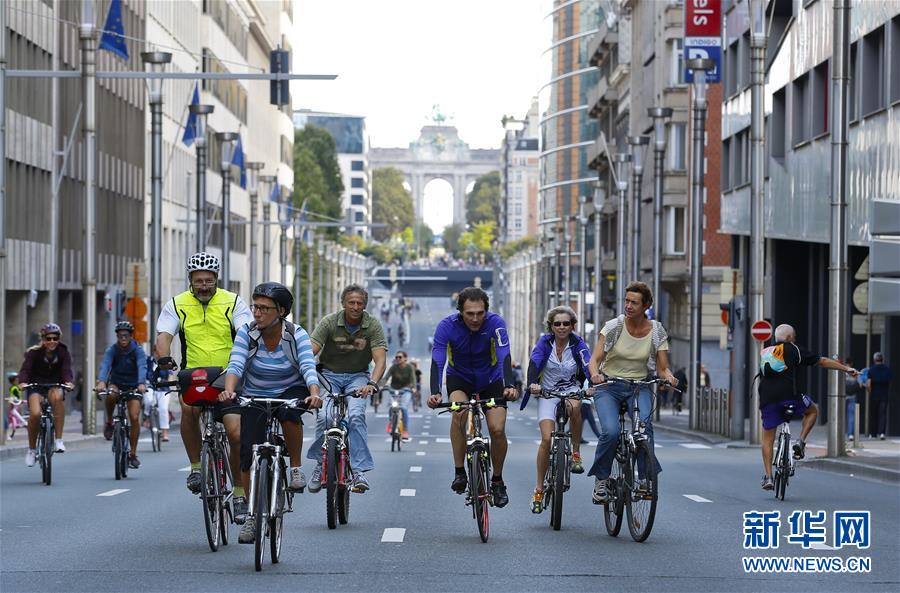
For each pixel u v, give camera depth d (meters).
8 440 84.94
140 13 171.12
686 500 46.88
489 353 34.50
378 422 143.00
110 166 159.50
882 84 91.69
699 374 113.19
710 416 107.00
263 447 29.72
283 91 79.31
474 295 34.00
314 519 39.44
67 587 27.34
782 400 47.81
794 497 48.84
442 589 27.23
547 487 37.56
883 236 62.19
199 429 33.03
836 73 71.25
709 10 108.56
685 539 35.41
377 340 37.59
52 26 133.50
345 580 28.23
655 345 35.50
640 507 34.62
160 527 37.44
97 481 53.66
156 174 111.19
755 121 90.75
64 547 33.19
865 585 28.81
